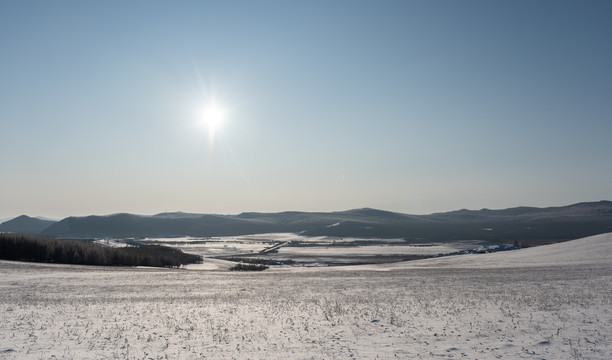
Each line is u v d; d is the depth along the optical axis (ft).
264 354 47.80
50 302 92.07
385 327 62.03
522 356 45.55
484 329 59.00
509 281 128.77
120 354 47.96
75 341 54.44
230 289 126.41
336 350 49.37
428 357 45.91
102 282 147.84
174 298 102.12
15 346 51.55
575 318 64.34
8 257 283.59
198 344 52.90
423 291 108.47
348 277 169.58
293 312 77.15
